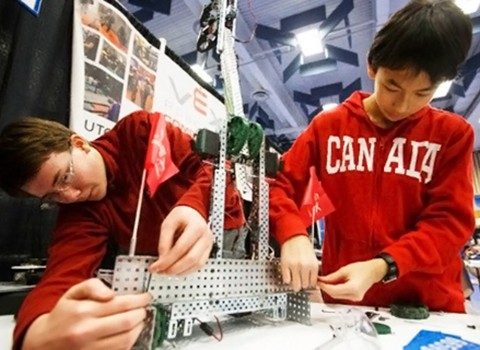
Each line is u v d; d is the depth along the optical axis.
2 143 0.64
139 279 0.48
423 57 0.72
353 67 4.79
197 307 0.54
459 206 0.86
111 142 0.85
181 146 0.88
